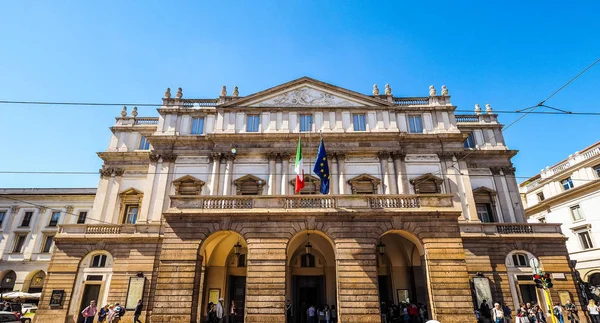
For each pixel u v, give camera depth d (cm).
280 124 3155
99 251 2784
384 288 2733
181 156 3089
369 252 1977
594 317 2477
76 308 2639
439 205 2086
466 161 3209
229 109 3219
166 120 3241
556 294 2611
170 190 2962
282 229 2030
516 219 3008
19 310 2917
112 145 3353
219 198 2117
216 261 2662
